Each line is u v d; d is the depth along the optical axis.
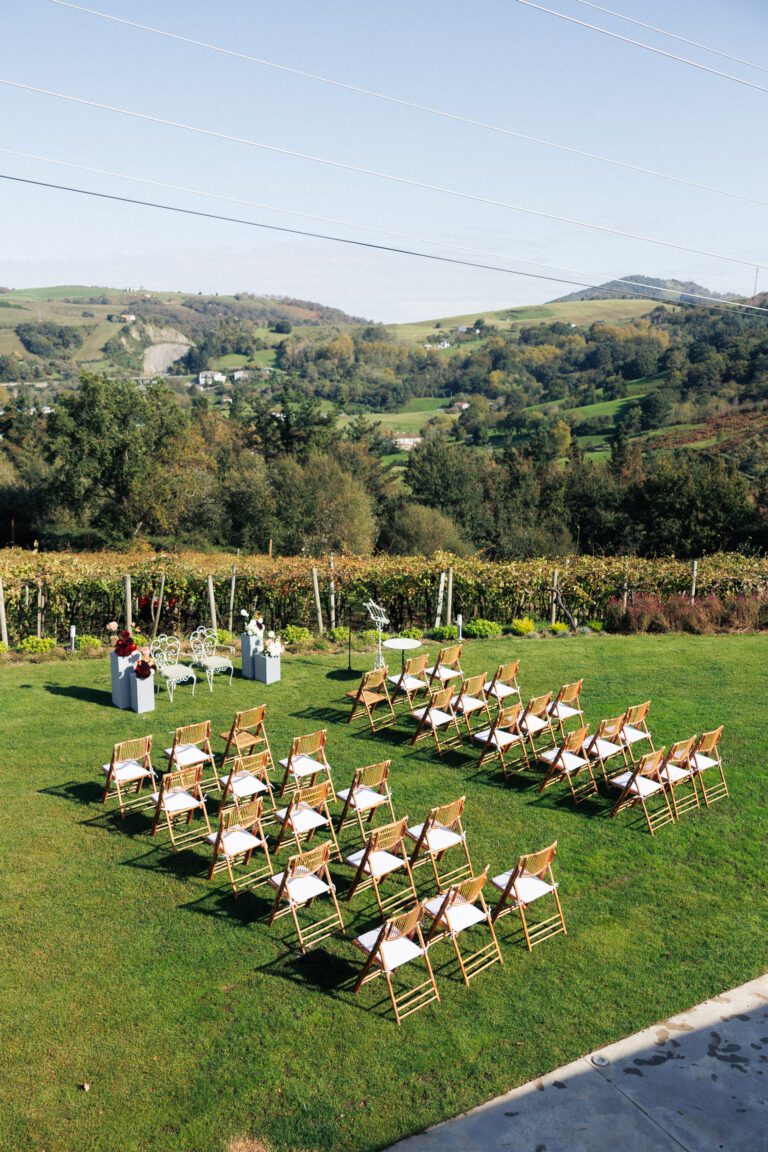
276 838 9.98
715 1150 5.98
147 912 8.44
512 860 9.55
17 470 51.34
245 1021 7.01
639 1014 7.25
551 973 7.75
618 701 14.63
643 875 9.33
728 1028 7.11
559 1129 6.10
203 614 19.83
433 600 20.78
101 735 12.76
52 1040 6.74
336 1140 5.93
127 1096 6.25
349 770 11.71
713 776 11.74
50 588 18.48
